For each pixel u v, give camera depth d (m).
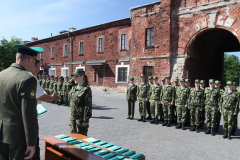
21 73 2.45
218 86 7.14
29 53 2.65
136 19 17.23
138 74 17.00
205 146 5.72
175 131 7.27
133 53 17.48
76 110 4.20
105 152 2.89
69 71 25.92
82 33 24.11
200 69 16.47
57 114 9.45
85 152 2.89
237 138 6.59
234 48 18.55
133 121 8.63
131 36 17.67
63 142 3.29
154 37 15.89
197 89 7.35
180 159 4.71
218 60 20.05
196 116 7.26
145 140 6.06
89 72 23.33
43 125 7.29
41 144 5.31
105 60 21.34
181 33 14.47
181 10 14.43
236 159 4.82
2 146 2.44
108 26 21.09
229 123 6.48
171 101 7.92
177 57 14.66
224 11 12.50
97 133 6.59
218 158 4.85
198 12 13.60
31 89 2.38
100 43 22.19
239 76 57.16
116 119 8.86
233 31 12.15
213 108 6.97
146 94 8.66
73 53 25.38
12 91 2.36
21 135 2.37
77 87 4.29
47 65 29.66
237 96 6.47
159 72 15.51
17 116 2.38
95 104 12.93
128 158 2.80
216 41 18.25
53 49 28.88
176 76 14.56
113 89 20.62
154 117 8.43
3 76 2.48
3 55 26.97
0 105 2.42
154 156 4.83
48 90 13.55
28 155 2.37
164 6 15.21
